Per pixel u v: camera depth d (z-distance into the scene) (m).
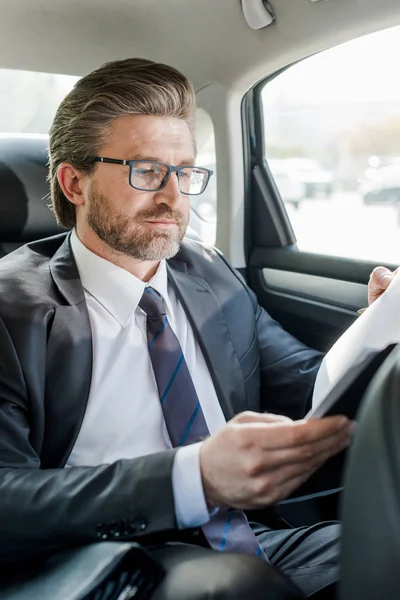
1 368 1.09
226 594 0.74
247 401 1.44
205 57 1.85
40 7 1.65
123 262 1.28
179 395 1.19
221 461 0.83
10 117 1.92
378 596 0.52
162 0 1.64
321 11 1.52
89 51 1.83
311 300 1.86
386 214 1.73
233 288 1.52
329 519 1.36
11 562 0.95
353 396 0.83
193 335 1.35
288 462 0.79
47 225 1.55
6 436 1.05
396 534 0.50
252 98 1.99
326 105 1.80
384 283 1.29
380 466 0.52
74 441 1.15
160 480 0.88
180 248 1.51
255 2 1.59
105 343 1.23
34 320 1.15
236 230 2.07
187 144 1.26
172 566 0.82
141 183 1.22
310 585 1.03
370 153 1.75
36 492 0.93
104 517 0.89
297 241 1.97
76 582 0.78
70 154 1.28
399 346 0.65
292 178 1.96
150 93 1.21
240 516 1.12
